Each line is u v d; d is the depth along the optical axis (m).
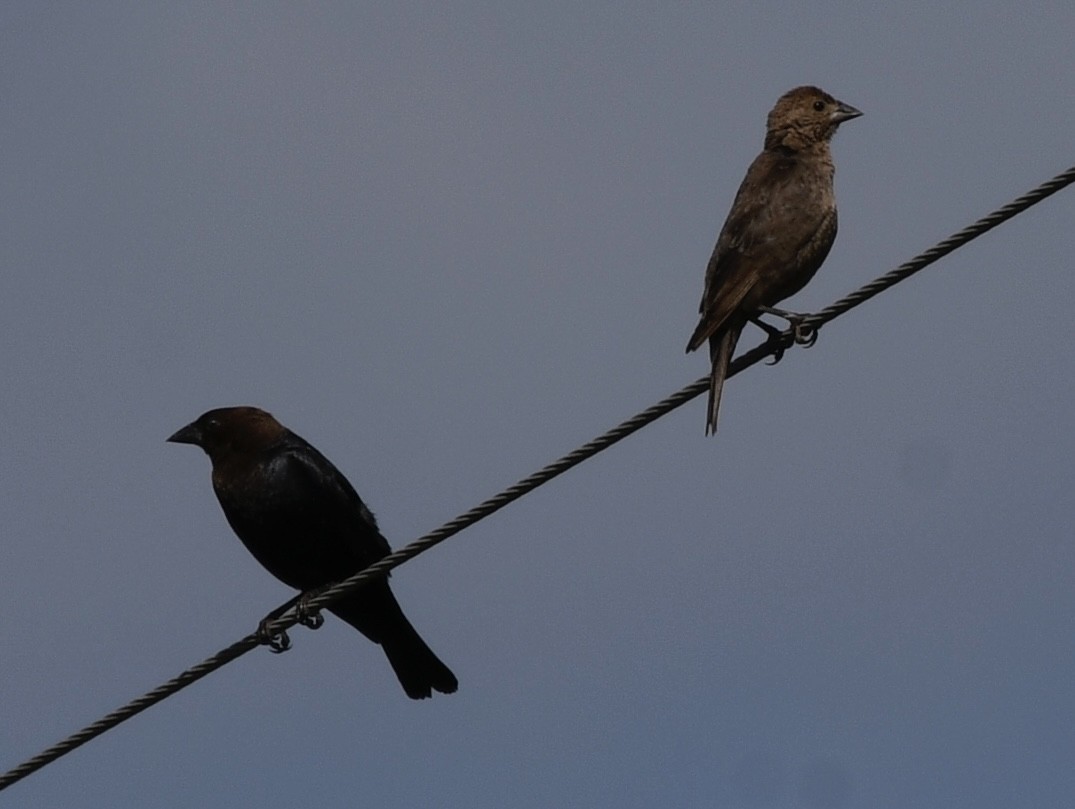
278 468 13.05
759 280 13.38
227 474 13.22
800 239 13.54
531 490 10.54
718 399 12.43
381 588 12.69
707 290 13.53
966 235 10.05
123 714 10.80
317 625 11.98
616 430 10.40
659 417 10.35
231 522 13.39
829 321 11.01
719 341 13.37
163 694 10.91
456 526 10.73
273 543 13.22
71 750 10.74
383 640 13.00
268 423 13.35
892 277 10.43
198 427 13.37
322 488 13.03
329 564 13.23
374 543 13.19
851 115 14.35
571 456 10.45
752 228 13.51
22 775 10.77
